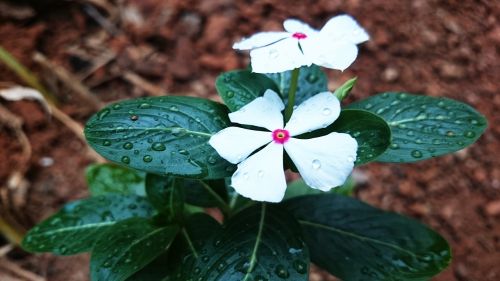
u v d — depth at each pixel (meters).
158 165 0.21
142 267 0.23
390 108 0.24
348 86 0.22
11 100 0.42
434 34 0.44
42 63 0.45
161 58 0.45
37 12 0.47
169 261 0.24
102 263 0.23
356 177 0.40
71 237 0.26
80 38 0.46
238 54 0.45
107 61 0.45
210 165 0.21
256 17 0.46
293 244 0.22
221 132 0.20
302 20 0.46
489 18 0.42
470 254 0.37
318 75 0.25
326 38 0.21
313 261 0.25
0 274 0.37
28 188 0.40
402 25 0.44
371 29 0.44
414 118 0.23
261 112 0.21
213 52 0.45
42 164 0.41
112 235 0.24
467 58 0.42
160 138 0.21
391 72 0.43
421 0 0.45
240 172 0.19
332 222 0.26
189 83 0.44
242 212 0.23
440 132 0.23
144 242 0.24
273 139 0.20
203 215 0.25
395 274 0.24
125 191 0.30
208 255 0.22
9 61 0.40
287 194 0.31
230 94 0.23
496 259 0.37
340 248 0.25
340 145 0.19
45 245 0.26
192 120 0.22
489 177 0.39
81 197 0.40
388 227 0.25
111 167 0.31
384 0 0.45
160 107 0.22
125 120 0.21
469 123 0.23
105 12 0.47
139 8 0.47
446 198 0.39
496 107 0.41
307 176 0.19
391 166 0.40
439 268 0.24
